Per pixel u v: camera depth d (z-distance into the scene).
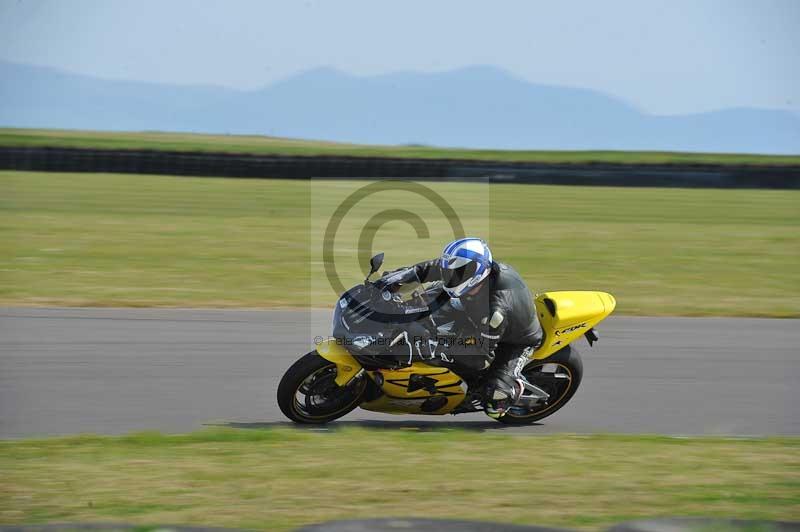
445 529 14.08
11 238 57.97
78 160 109.12
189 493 16.25
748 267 54.59
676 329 36.53
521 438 21.36
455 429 23.39
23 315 35.50
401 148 147.00
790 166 105.94
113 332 33.00
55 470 17.55
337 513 15.35
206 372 27.92
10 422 22.23
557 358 23.94
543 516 15.41
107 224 67.12
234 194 93.62
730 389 27.72
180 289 42.84
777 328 37.22
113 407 23.91
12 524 14.16
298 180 110.38
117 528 13.77
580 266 53.44
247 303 40.03
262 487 16.70
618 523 14.54
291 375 21.67
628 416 24.75
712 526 14.44
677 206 90.12
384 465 18.38
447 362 22.42
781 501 16.50
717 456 19.86
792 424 24.19
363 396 22.94
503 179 109.81
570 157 136.75
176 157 110.88
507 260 55.06
